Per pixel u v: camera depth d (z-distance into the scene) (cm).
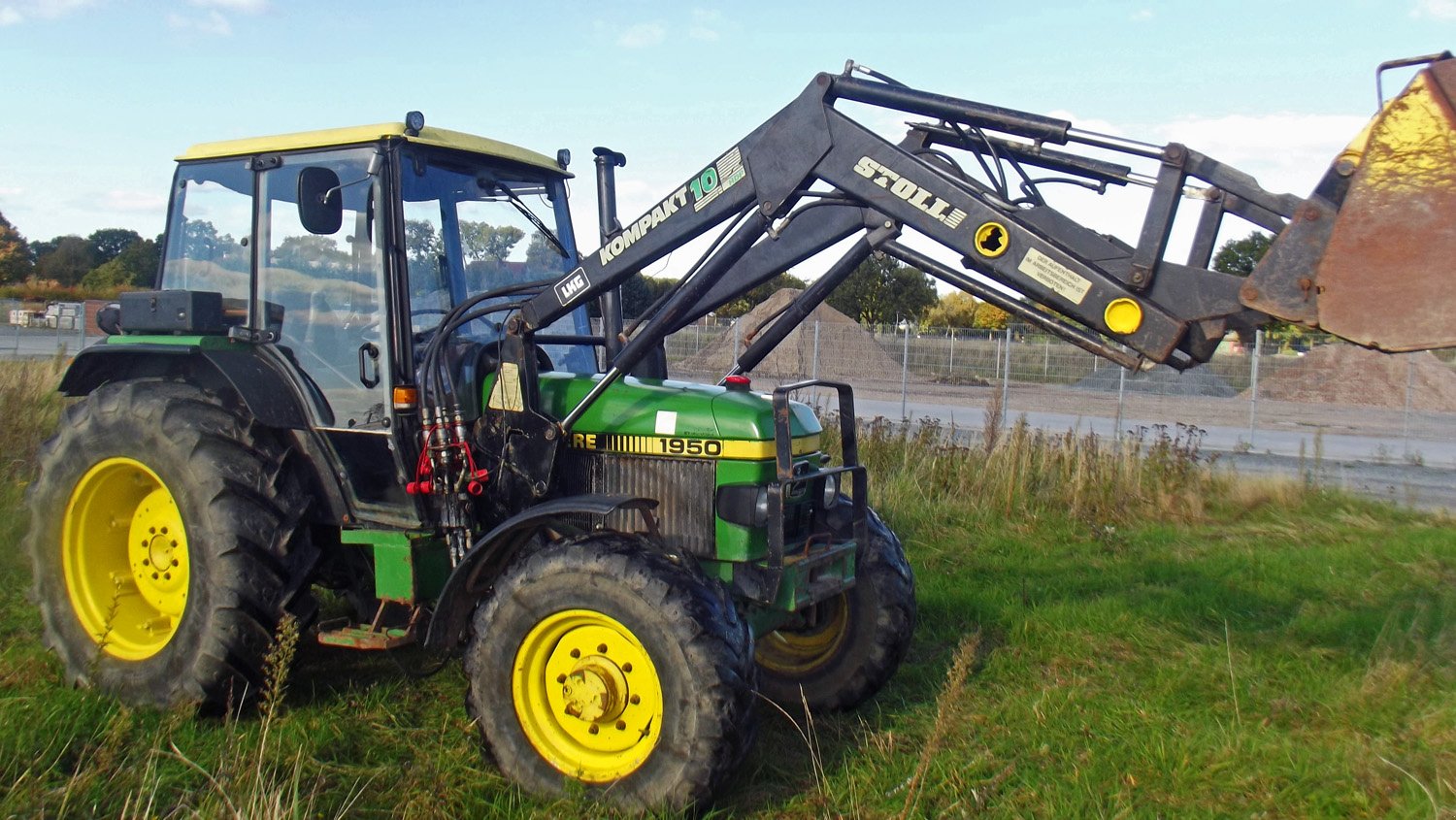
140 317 467
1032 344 2106
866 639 469
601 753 376
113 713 409
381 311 429
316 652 510
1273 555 775
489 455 436
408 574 422
